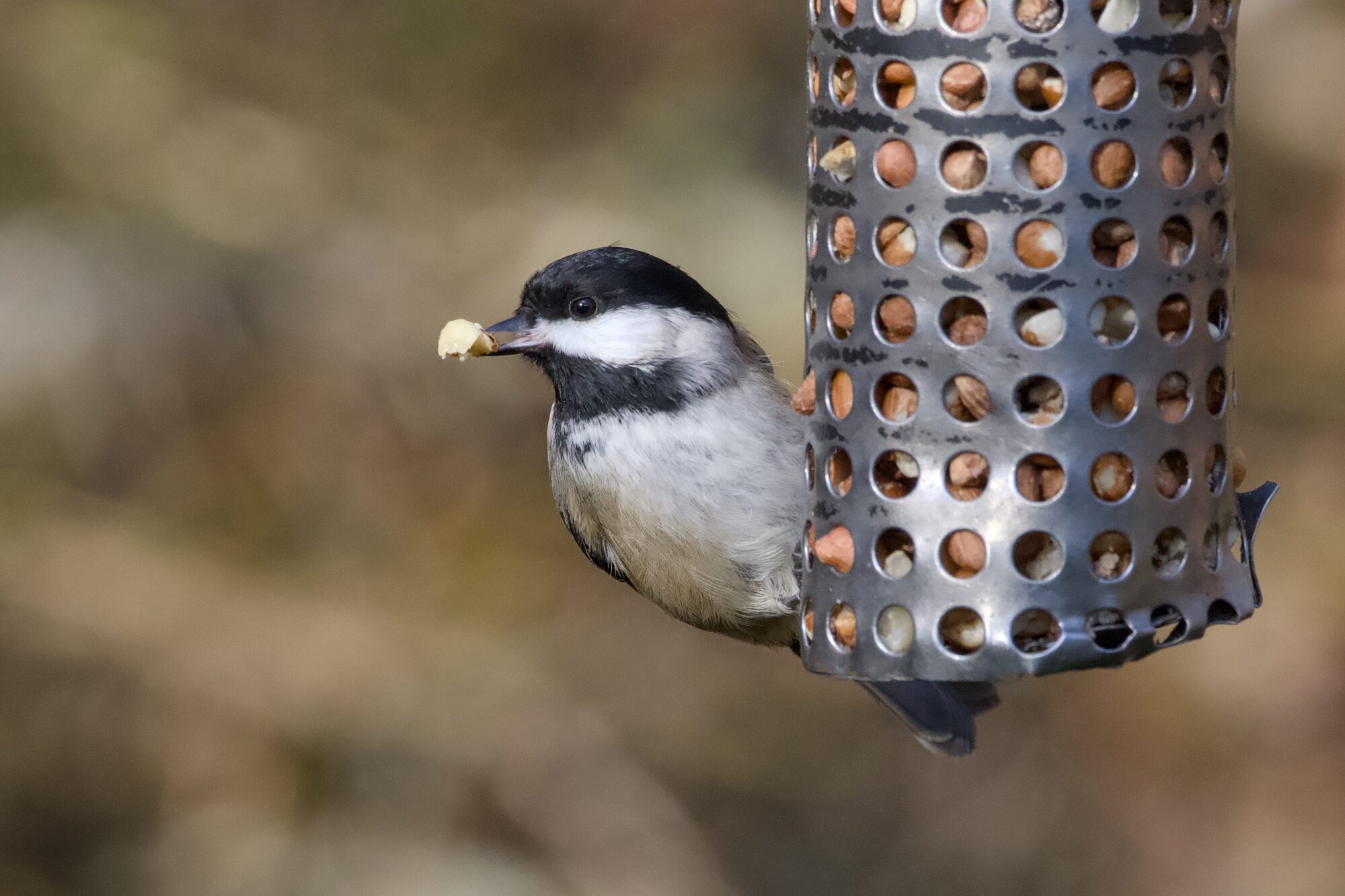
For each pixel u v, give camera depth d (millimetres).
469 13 12656
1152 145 4941
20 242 11641
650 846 11367
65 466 11633
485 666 11453
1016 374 4969
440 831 11117
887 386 5191
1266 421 11625
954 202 4992
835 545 5273
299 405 11812
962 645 5086
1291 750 11172
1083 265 4926
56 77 12070
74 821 11281
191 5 12492
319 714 11172
